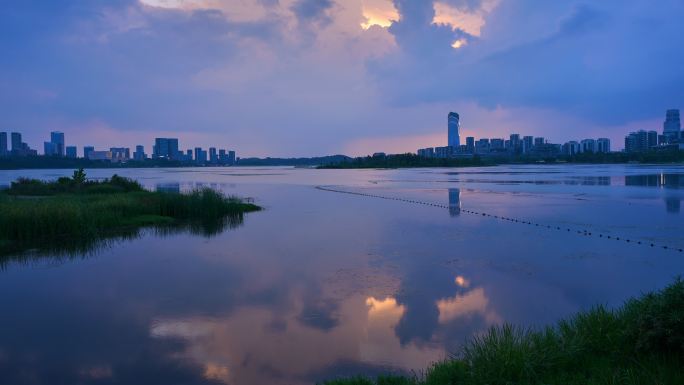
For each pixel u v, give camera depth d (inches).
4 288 529.3
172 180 3582.7
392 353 350.0
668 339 240.1
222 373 323.9
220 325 410.9
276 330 397.7
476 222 999.6
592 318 296.4
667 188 1857.8
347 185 2576.3
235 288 520.1
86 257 690.8
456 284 520.4
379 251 701.9
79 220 880.9
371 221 1047.6
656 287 493.4
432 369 297.1
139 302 475.2
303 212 1244.5
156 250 738.8
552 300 459.5
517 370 248.5
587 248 705.6
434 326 399.5
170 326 409.7
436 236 828.6
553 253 672.4
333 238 826.8
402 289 505.4
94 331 400.2
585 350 267.1
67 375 323.3
